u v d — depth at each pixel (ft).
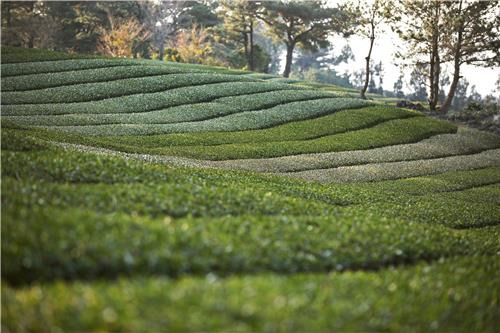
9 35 302.04
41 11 309.63
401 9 198.08
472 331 32.17
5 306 27.89
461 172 115.65
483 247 50.83
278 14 311.06
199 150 108.47
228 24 321.52
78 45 312.91
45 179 47.60
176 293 28.02
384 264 40.57
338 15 303.89
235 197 50.03
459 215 72.18
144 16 323.98
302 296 29.94
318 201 64.49
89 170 51.11
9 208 37.58
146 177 52.65
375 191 81.82
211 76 176.14
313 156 113.80
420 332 30.17
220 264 33.55
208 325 25.52
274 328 25.90
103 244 32.94
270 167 101.24
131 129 121.29
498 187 105.70
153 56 281.54
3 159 49.39
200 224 39.34
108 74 164.14
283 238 39.60
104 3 310.86
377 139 134.72
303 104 158.61
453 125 164.55
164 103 146.51
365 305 30.40
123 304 27.09
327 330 27.04
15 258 31.55
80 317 25.85
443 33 198.70
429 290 35.65
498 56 195.52
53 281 30.81
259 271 34.35
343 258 38.81
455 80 203.51
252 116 142.51
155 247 33.73
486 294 37.40
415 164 117.39
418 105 198.18
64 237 33.37
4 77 157.99
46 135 95.20
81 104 140.77
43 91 148.05
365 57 216.13
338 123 144.56
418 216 66.59
